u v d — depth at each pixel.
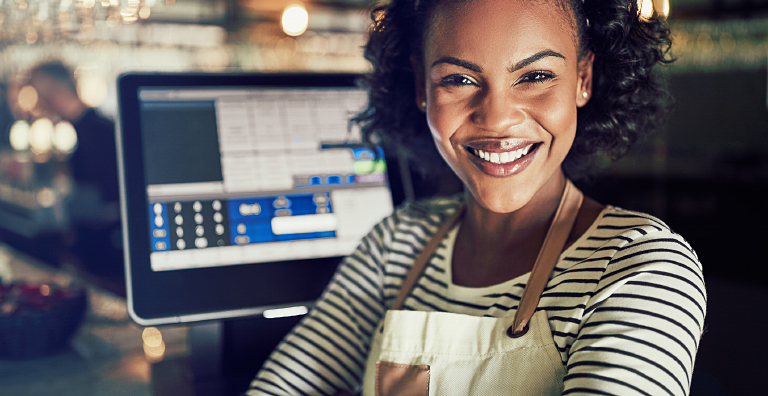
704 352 2.85
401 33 0.83
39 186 2.69
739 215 4.17
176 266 0.98
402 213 0.88
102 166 2.51
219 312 0.98
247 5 5.02
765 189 4.04
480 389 0.61
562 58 0.61
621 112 0.74
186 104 1.04
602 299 0.55
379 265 0.86
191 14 5.02
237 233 1.02
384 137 0.99
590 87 0.72
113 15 1.46
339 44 6.16
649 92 0.80
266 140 1.08
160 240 0.98
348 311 0.84
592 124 0.76
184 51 5.97
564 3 0.63
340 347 0.83
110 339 1.18
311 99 1.12
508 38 0.60
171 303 0.97
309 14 5.29
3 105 4.24
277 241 1.04
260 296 1.01
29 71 3.13
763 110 5.50
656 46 0.74
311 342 0.83
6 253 2.17
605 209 0.65
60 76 2.78
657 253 0.55
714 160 4.68
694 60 5.45
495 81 0.61
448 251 0.76
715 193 4.41
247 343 1.03
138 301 0.95
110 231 2.11
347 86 1.15
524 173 0.64
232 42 5.79
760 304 3.48
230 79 1.07
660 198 4.80
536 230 0.67
